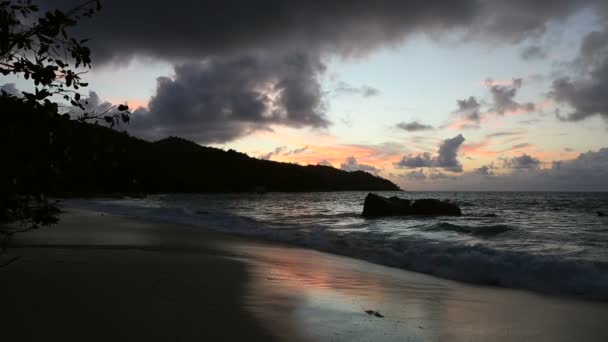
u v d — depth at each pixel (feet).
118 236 41.98
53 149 10.13
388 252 36.14
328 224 66.49
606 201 152.25
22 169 9.90
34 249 29.35
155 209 97.50
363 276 26.08
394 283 24.12
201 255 30.83
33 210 10.57
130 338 11.71
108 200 155.63
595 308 18.79
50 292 16.58
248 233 53.57
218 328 13.07
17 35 9.93
